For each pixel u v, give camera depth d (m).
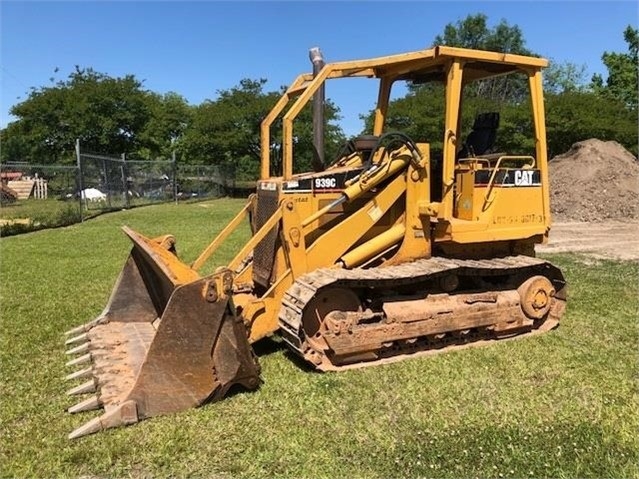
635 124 26.53
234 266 5.02
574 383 4.82
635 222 17.02
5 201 20.95
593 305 7.18
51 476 3.50
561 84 45.69
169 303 4.19
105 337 5.48
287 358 5.37
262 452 3.75
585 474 3.50
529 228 6.11
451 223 5.63
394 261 5.75
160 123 39.12
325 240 5.50
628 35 44.94
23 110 35.75
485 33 47.84
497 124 6.43
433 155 6.30
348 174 5.61
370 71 6.36
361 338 5.11
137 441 3.85
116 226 16.72
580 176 19.11
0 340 5.89
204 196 32.03
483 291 5.95
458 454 3.72
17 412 4.29
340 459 3.68
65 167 18.75
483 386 4.76
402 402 4.46
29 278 8.94
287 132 5.34
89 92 36.41
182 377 4.25
